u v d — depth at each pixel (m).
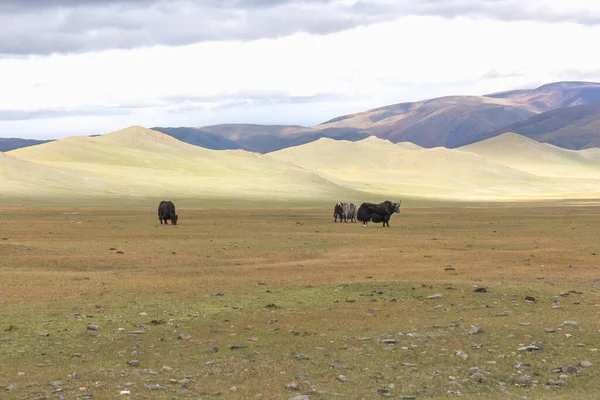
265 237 56.28
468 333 18.38
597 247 47.19
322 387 13.70
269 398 12.91
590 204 174.38
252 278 30.78
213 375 14.57
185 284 28.72
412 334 18.30
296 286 27.94
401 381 14.11
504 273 32.47
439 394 13.23
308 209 141.75
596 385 13.71
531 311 21.78
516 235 59.41
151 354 16.48
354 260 39.12
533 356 15.94
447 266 35.84
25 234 58.59
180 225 75.62
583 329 18.61
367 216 75.44
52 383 13.89
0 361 15.78
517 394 13.18
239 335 18.52
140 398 12.95
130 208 137.88
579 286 27.55
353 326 19.56
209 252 43.19
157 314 21.69
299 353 16.48
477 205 177.88
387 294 25.28
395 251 44.38
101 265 35.91
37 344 17.47
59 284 28.47
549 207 152.50
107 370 14.98
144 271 33.62
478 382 14.05
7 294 25.59
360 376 14.45
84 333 18.77
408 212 124.94
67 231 63.34
